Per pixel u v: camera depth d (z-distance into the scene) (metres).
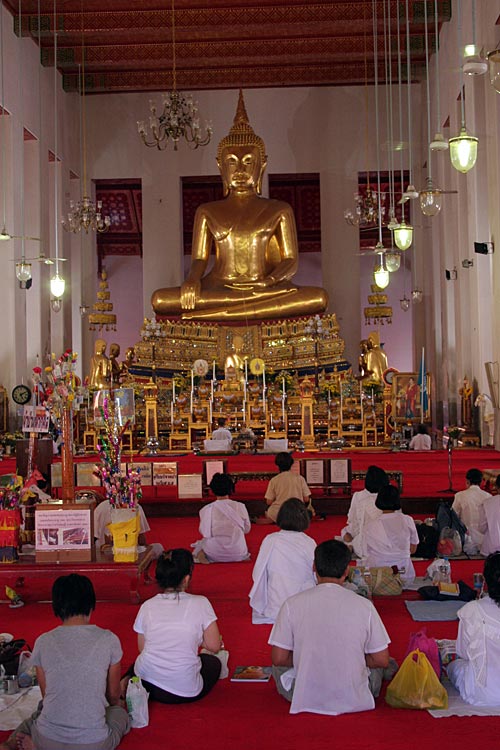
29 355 19.03
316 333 18.64
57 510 6.67
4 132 17.42
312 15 19.30
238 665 5.25
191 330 19.12
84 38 20.05
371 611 4.44
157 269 22.80
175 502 11.23
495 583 4.55
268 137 22.72
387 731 4.18
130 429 13.88
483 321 16.41
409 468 13.13
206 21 19.36
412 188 12.38
